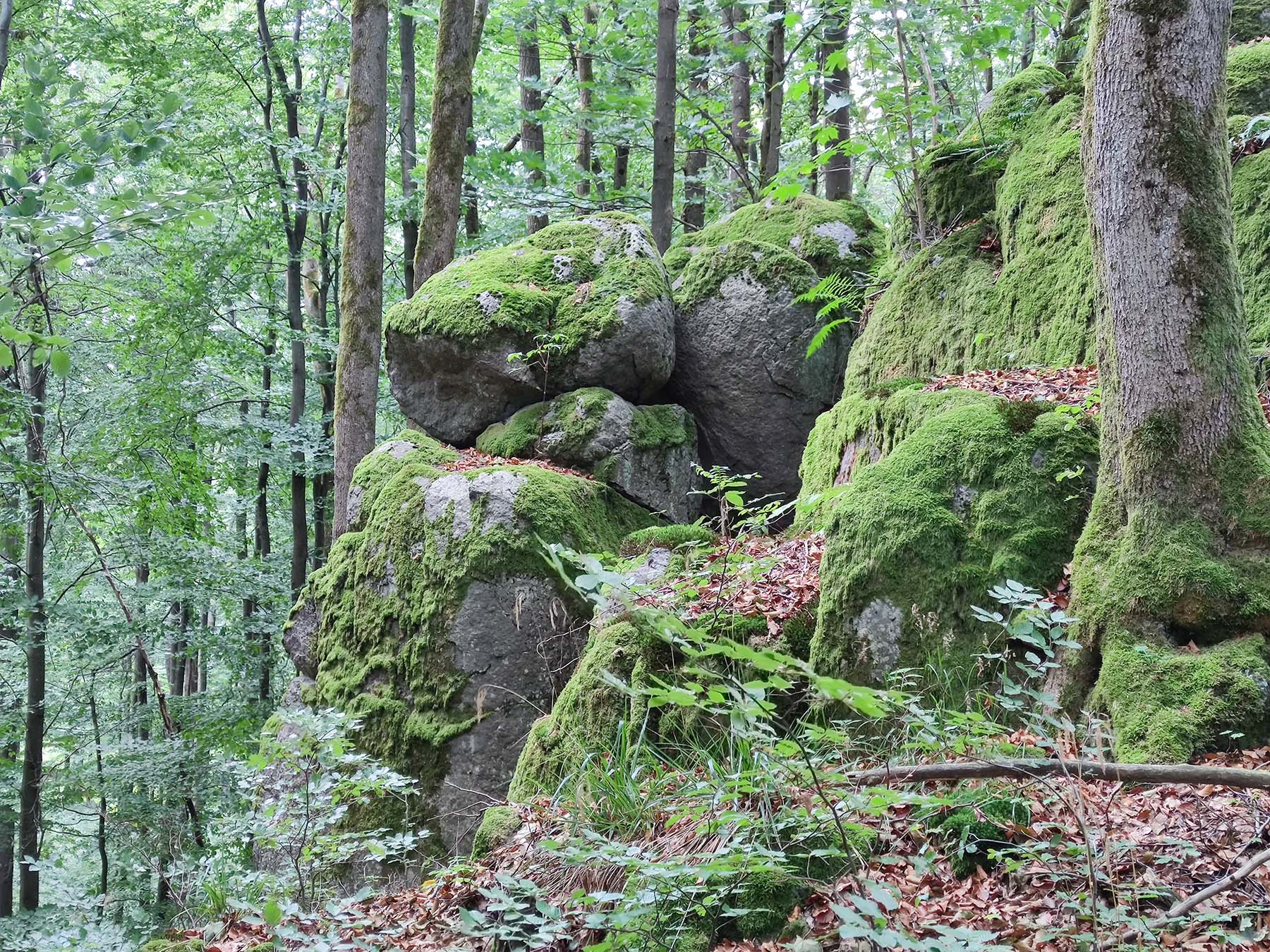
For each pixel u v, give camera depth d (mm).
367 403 10547
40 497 10781
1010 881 3160
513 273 10258
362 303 10547
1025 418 5125
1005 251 8188
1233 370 4250
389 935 3969
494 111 16125
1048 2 11125
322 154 15688
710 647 2244
